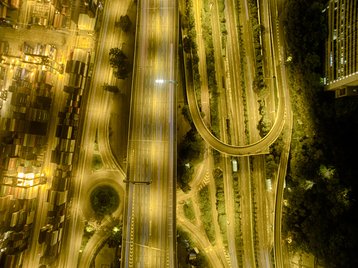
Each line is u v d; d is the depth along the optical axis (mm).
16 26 96438
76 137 96188
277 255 91688
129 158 90375
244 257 93500
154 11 95312
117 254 93000
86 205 95688
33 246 92125
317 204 87688
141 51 93875
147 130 91250
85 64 95188
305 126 92750
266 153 95250
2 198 85188
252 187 95562
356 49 75125
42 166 94500
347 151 86688
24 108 91125
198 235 94438
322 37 88625
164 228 87875
